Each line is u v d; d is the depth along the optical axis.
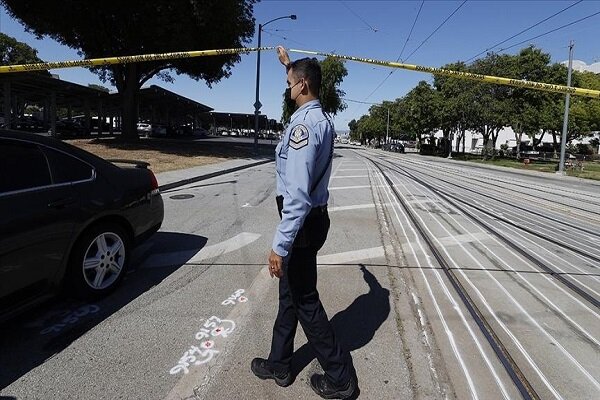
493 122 43.88
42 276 3.46
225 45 25.22
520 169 32.38
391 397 2.80
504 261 5.83
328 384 2.71
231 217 7.95
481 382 3.00
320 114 2.46
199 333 3.52
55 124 33.47
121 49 25.78
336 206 9.76
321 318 2.63
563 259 6.03
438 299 4.43
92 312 3.85
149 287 4.46
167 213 8.16
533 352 3.43
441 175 20.06
